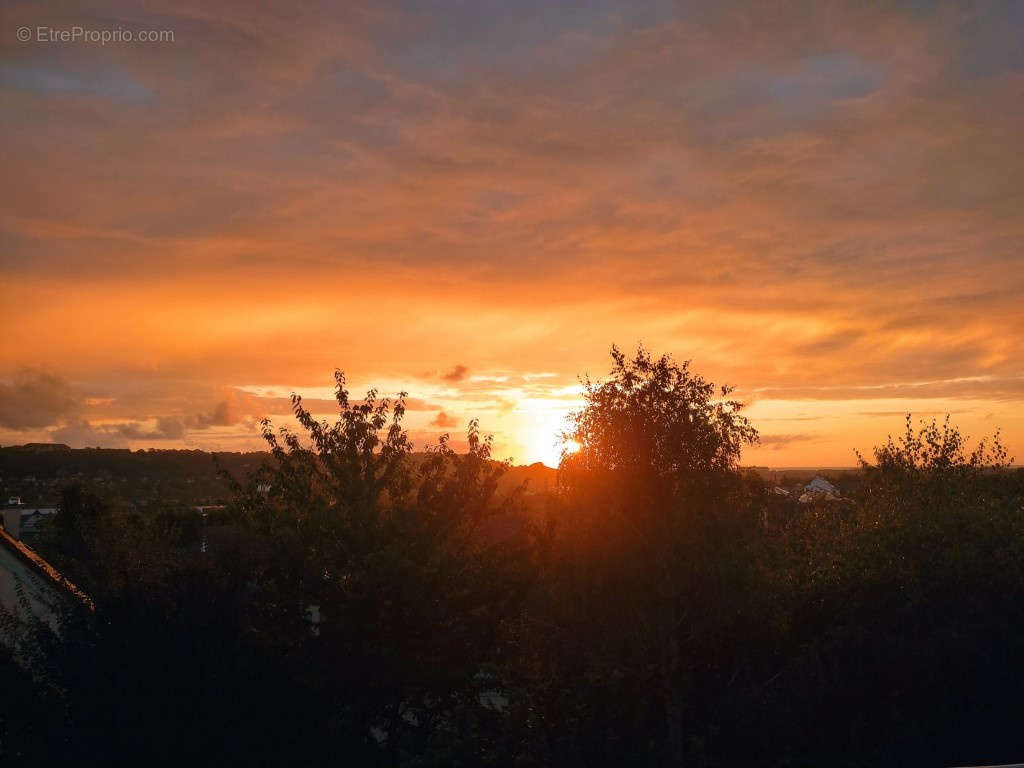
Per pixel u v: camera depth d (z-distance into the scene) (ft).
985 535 44.21
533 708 39.27
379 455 47.06
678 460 40.47
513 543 43.98
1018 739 33.47
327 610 41.37
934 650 36.32
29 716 27.58
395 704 41.65
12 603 40.93
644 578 38.01
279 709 29.68
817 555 47.67
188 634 29.63
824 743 35.83
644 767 36.70
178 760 26.91
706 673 41.68
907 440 61.26
